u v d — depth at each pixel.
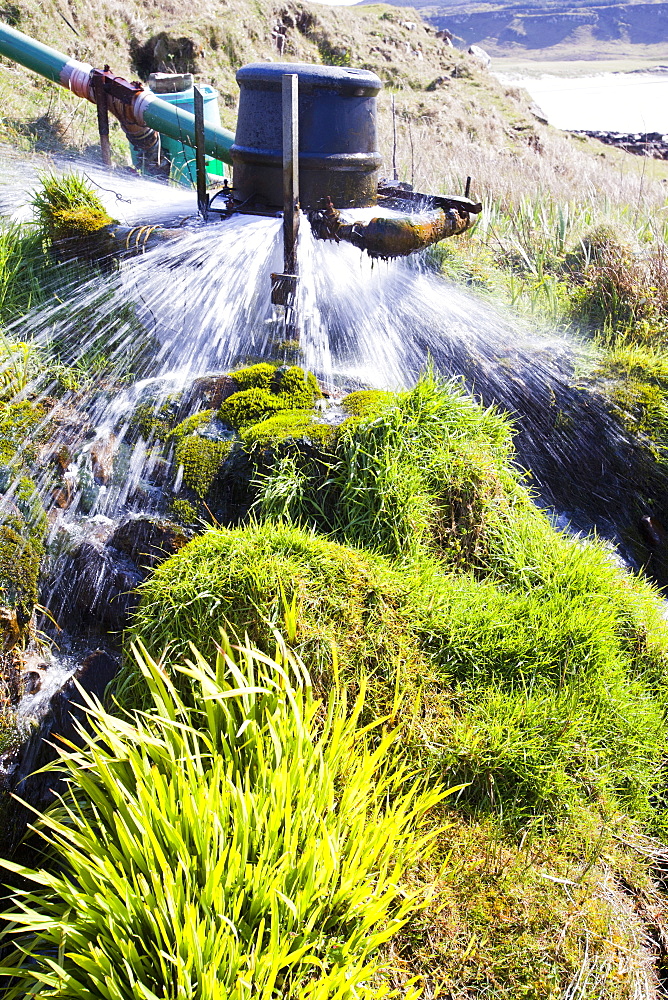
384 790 2.94
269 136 4.97
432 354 5.42
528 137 17.27
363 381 4.68
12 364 4.23
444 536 3.92
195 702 2.95
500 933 2.69
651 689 3.84
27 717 3.10
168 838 2.40
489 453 4.22
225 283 4.89
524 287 6.69
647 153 21.12
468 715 3.21
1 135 8.03
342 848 2.61
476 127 16.16
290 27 17.41
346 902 2.53
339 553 3.45
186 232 4.88
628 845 3.14
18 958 2.64
